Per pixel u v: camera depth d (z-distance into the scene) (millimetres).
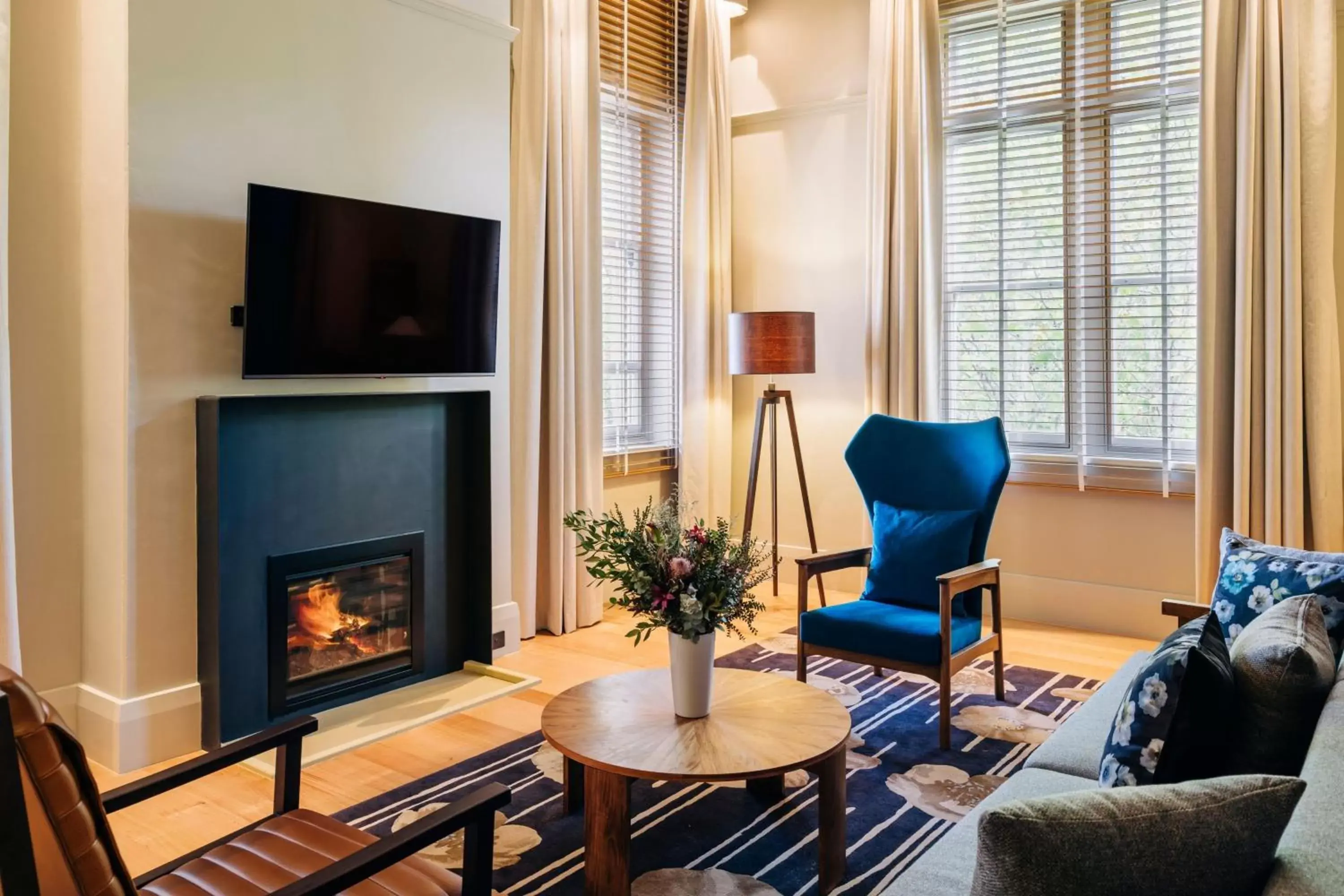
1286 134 3717
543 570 4387
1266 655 1492
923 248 4613
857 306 5016
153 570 2877
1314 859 969
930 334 4617
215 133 2947
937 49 4551
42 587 2891
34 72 2814
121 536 2818
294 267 3004
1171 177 4160
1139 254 4250
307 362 3082
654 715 2328
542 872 2246
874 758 2922
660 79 5074
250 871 1488
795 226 5207
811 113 5121
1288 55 3699
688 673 2281
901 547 3424
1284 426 3781
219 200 2963
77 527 2949
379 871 1310
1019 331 4555
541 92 4086
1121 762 1524
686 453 5094
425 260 3412
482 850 1455
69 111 2879
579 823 2502
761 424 4883
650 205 5051
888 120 4672
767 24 5277
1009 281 4570
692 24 4988
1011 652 4051
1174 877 971
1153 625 4254
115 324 2797
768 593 5152
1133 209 4246
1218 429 3971
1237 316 3836
